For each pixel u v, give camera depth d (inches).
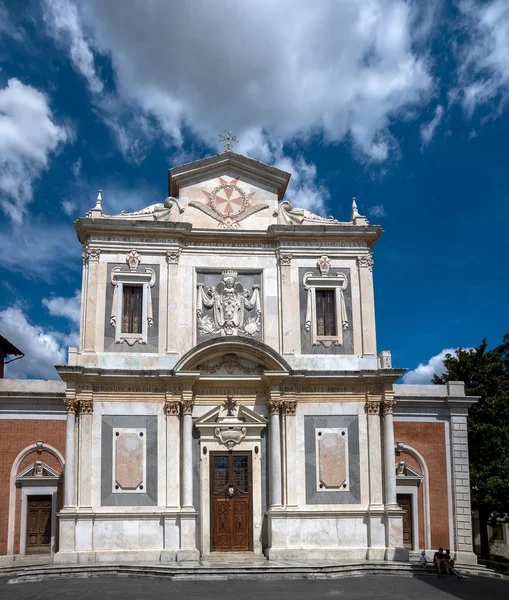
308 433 1242.6
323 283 1305.4
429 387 1389.0
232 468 1232.8
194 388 1245.1
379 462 1237.7
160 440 1214.3
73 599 868.6
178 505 1185.4
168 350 1243.8
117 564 1103.6
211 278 1296.8
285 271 1299.2
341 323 1293.1
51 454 1317.7
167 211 1302.9
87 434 1191.6
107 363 1226.6
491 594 946.7
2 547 1268.5
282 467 1220.5
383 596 908.0
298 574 1061.1
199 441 1234.6
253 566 1069.8
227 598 873.5
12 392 1311.5
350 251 1322.6
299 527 1194.6
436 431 1374.3
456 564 1246.3
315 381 1251.2
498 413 1562.5
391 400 1251.2
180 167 1328.7
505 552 1909.4
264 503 1225.4
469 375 1672.0
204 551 1192.2
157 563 1114.7
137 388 1224.8
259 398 1259.8
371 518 1208.2
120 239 1278.3
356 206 1364.4
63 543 1136.8
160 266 1279.5
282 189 1396.4
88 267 1261.1
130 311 1263.5
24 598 884.6
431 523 1334.9
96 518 1165.7
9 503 1286.9
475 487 1521.9
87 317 1239.5
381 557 1187.9
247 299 1294.3
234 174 1349.7
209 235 1298.0
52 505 1300.4
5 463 1299.2
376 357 1285.7
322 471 1226.6
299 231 1306.6
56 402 1331.2
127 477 1190.3
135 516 1173.1
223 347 1218.6
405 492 1341.0
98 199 1306.6
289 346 1269.7
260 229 1328.7
